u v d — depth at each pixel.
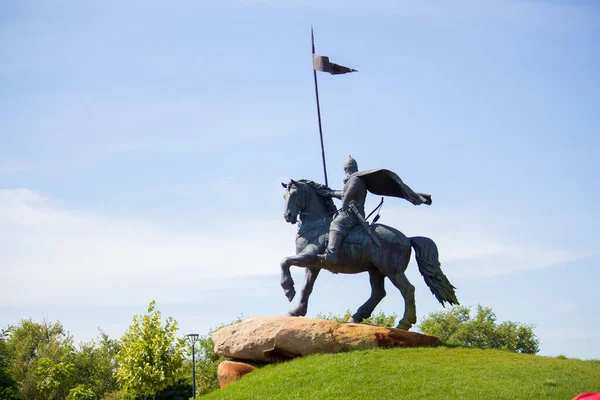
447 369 15.19
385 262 17.53
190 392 35.31
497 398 13.47
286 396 14.84
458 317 42.28
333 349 16.86
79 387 38.72
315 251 17.55
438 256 17.91
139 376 26.56
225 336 18.02
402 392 14.18
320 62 20.16
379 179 18.17
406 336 17.09
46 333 52.34
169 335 27.61
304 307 18.27
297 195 17.95
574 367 15.48
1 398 28.83
